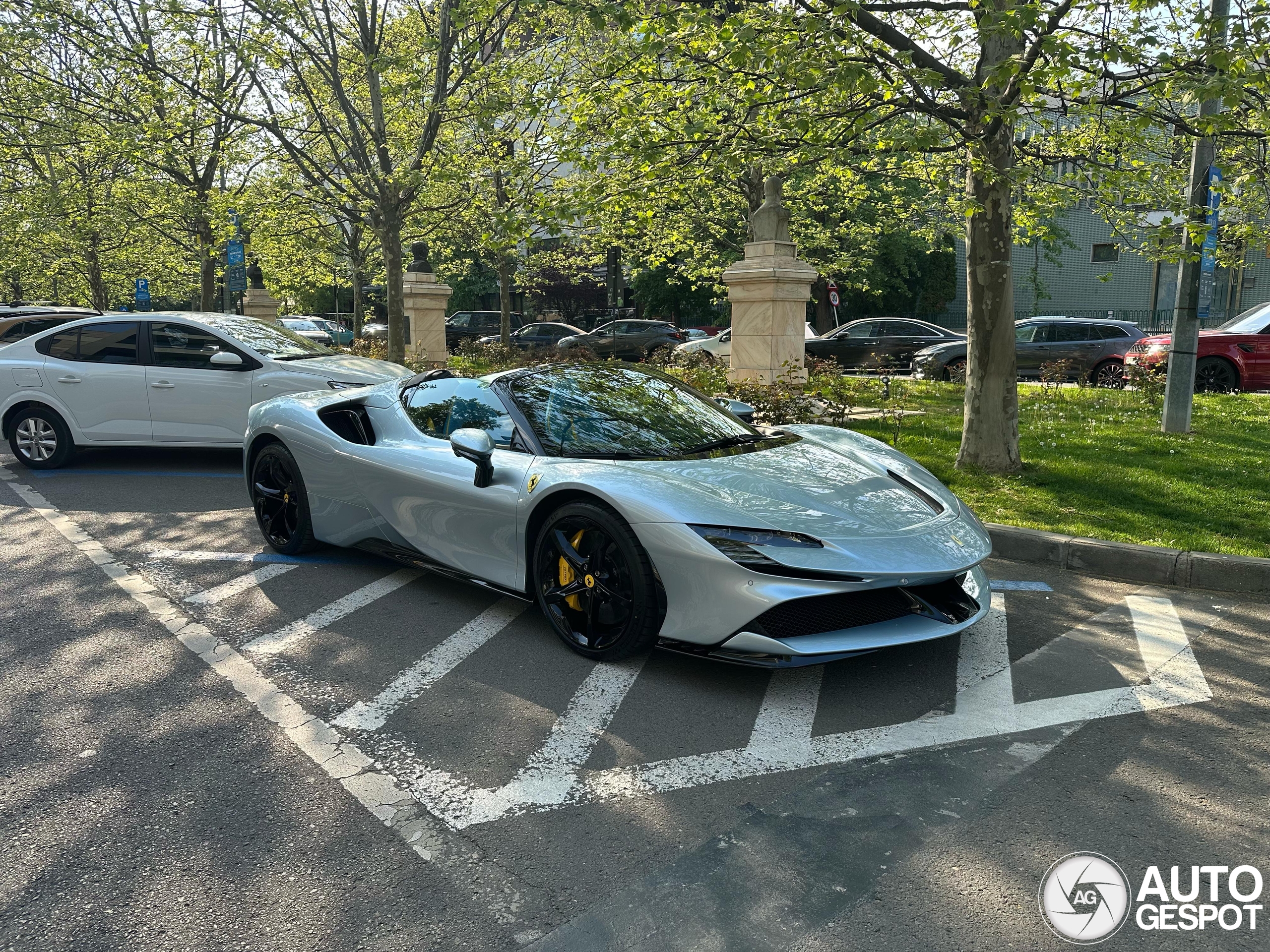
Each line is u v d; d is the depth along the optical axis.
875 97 6.46
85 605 4.31
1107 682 3.40
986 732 2.98
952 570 3.25
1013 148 7.50
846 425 9.65
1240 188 9.07
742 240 23.39
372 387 5.09
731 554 3.15
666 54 7.43
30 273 27.20
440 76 12.24
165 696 3.30
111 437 7.68
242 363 7.52
